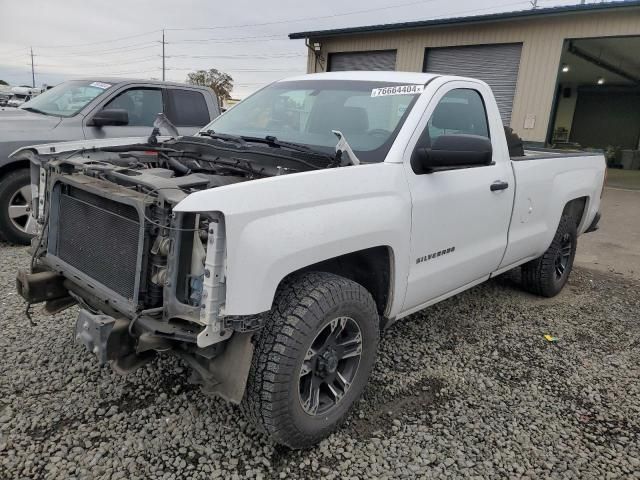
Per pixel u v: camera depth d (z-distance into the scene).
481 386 3.40
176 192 2.24
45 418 2.77
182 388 3.11
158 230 2.25
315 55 17.66
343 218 2.55
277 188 2.31
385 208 2.81
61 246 2.86
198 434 2.71
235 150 3.08
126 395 3.01
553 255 4.95
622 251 7.62
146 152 3.48
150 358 2.40
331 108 3.53
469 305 4.89
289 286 2.49
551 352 3.98
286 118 3.68
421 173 3.14
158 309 2.26
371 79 3.68
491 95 4.01
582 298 5.33
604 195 13.25
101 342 2.21
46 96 6.99
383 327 3.21
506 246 4.11
